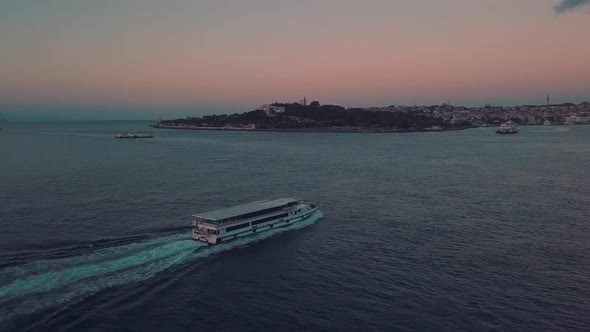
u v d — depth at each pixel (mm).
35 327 47812
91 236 78875
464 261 69438
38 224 86750
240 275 63531
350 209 104375
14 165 181500
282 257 71125
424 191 127188
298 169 175375
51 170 166125
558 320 51250
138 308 52938
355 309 53500
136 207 102750
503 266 67375
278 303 55000
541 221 92750
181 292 57562
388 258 70875
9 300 53500
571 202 111000
